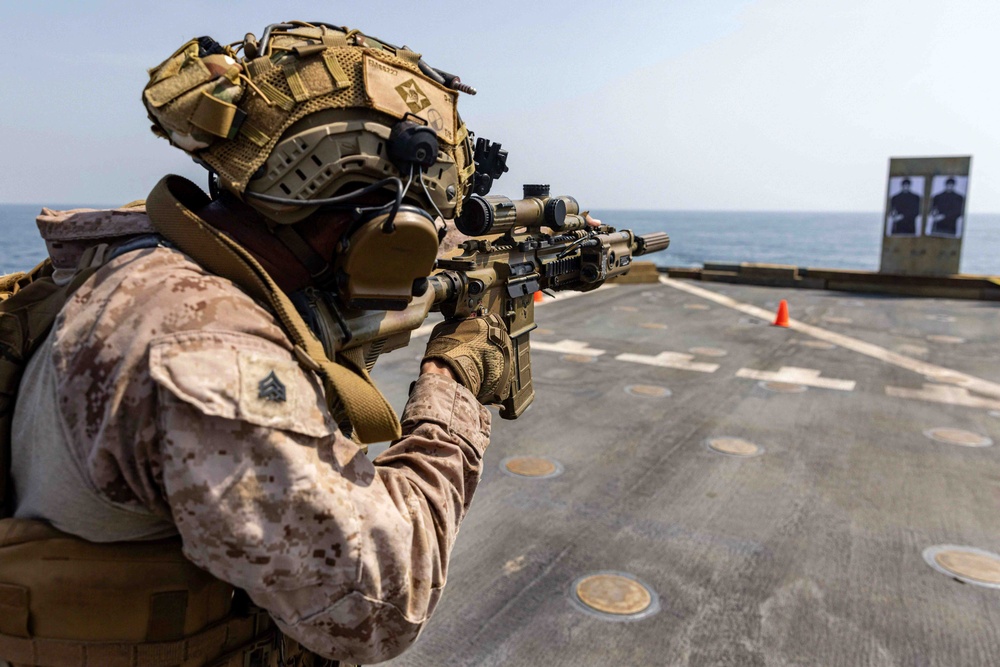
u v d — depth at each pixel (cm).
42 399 94
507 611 312
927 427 587
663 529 393
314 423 91
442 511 109
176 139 97
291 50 96
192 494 83
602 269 254
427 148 101
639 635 296
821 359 855
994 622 307
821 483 462
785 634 298
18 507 102
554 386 709
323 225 105
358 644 96
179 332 85
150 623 99
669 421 595
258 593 88
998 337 1012
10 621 96
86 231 103
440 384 128
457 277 158
